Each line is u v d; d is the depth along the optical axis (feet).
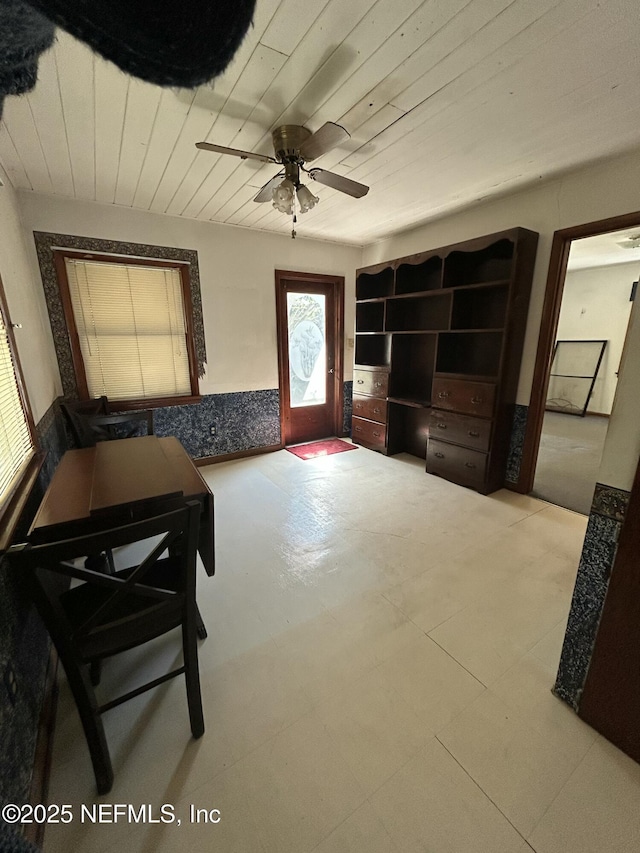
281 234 12.78
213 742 3.96
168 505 4.29
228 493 10.36
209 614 5.83
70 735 4.09
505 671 4.78
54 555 2.91
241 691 4.55
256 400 13.39
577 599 4.05
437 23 3.97
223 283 11.87
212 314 11.85
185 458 5.75
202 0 3.20
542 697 4.44
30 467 5.18
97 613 3.33
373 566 7.02
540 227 8.94
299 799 3.47
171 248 10.75
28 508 4.50
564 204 8.41
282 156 6.17
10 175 7.58
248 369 12.96
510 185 8.70
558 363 21.17
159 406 11.43
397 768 3.71
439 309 11.90
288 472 11.96
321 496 10.12
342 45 4.23
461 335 11.19
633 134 6.44
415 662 4.93
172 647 5.31
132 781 3.61
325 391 15.62
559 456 13.33
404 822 3.29
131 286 10.48
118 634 3.58
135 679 4.75
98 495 4.24
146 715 4.27
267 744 3.94
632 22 3.98
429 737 3.99
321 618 5.73
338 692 4.52
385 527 8.46
